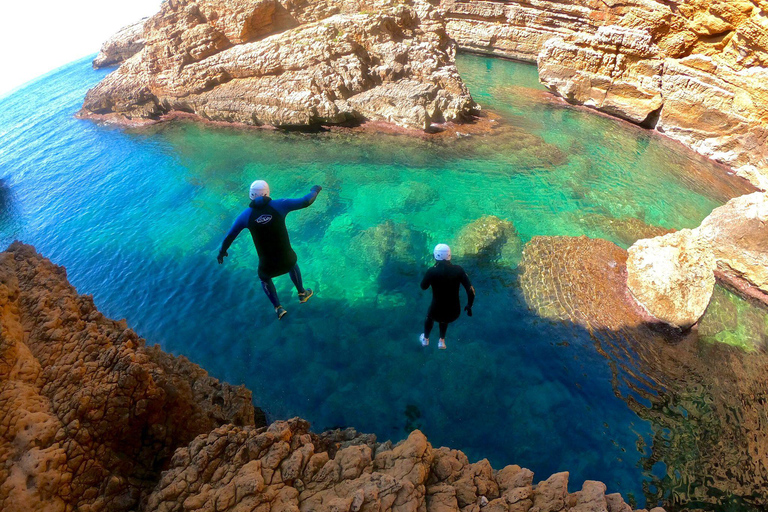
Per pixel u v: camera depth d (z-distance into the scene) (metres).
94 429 3.75
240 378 7.15
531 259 9.46
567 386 6.76
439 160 13.80
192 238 10.99
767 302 8.75
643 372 7.05
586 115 16.88
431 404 6.51
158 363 5.44
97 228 11.81
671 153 14.09
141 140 16.98
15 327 4.22
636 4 14.71
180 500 3.43
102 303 9.16
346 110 15.84
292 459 3.83
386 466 4.05
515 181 12.70
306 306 8.54
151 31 17.64
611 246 9.80
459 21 25.12
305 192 12.50
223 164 14.49
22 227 12.16
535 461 5.69
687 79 13.91
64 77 30.14
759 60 12.09
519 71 22.58
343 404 6.58
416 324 7.93
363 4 16.88
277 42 16.09
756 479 5.46
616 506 3.88
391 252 9.77
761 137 12.29
